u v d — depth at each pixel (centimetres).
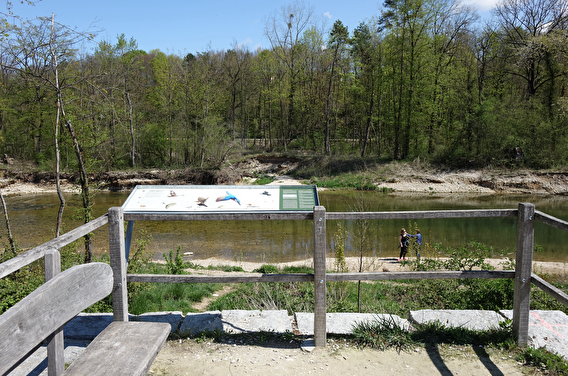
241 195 384
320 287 337
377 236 1934
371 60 4234
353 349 345
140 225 2364
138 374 189
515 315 345
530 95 3534
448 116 4112
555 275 1233
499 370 312
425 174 3688
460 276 346
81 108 1091
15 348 154
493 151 3591
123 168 4156
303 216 341
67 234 249
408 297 765
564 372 304
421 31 3741
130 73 4034
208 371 310
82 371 191
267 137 6394
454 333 363
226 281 332
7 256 742
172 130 4359
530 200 3005
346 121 5359
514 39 3638
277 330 376
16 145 4322
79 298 199
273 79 5119
